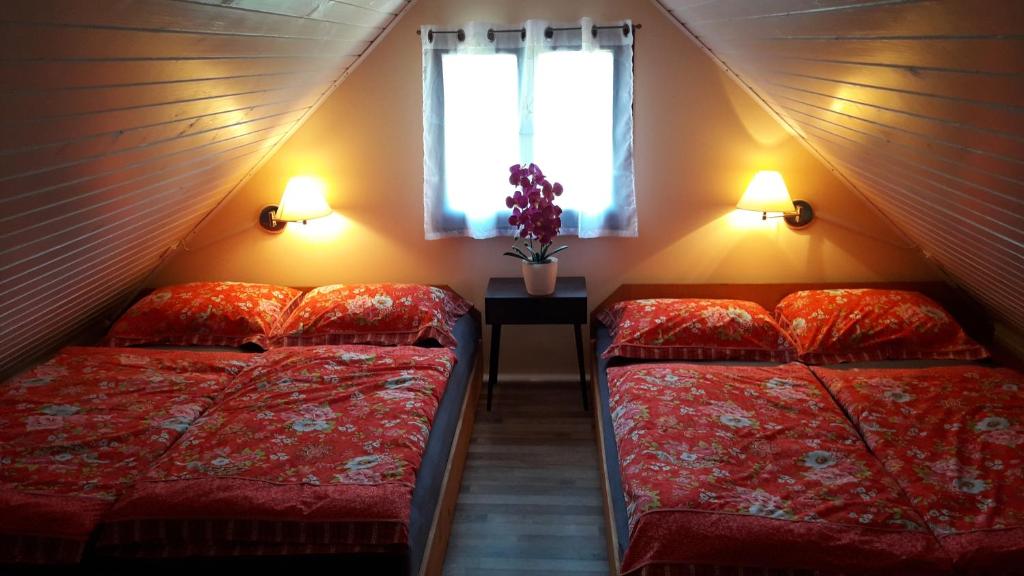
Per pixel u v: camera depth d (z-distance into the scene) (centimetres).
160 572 160
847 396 225
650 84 304
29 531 161
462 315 322
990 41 94
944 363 260
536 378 346
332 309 290
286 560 160
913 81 129
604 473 229
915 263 311
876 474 180
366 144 315
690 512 162
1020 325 283
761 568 151
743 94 302
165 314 288
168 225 274
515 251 325
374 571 158
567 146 308
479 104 305
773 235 317
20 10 96
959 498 168
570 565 214
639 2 297
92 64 123
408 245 327
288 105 265
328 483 174
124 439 200
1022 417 206
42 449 192
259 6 157
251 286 309
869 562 149
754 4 168
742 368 250
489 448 284
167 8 125
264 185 321
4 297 198
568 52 299
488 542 225
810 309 282
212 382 242
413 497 179
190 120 188
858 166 247
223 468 181
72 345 305
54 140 137
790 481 178
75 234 194
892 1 104
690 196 315
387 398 224
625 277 328
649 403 221
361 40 275
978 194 164
